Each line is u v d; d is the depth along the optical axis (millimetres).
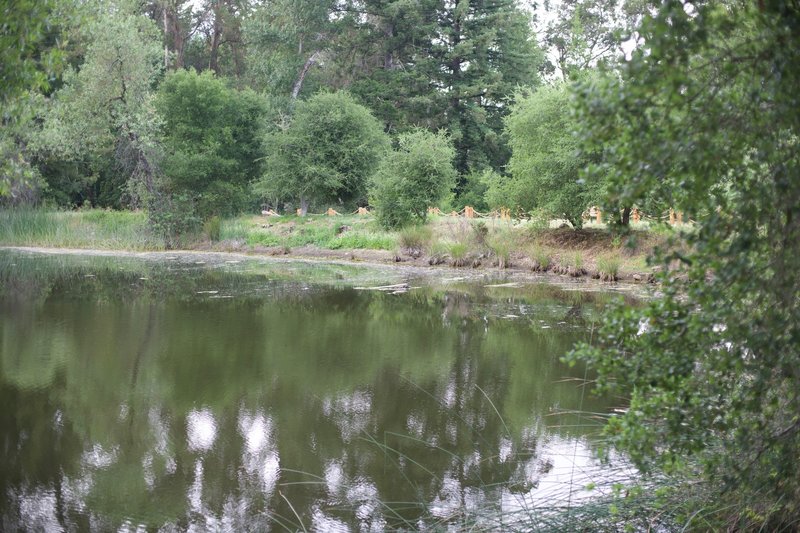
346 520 5441
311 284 19000
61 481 6242
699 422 3627
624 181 3152
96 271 21672
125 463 6641
